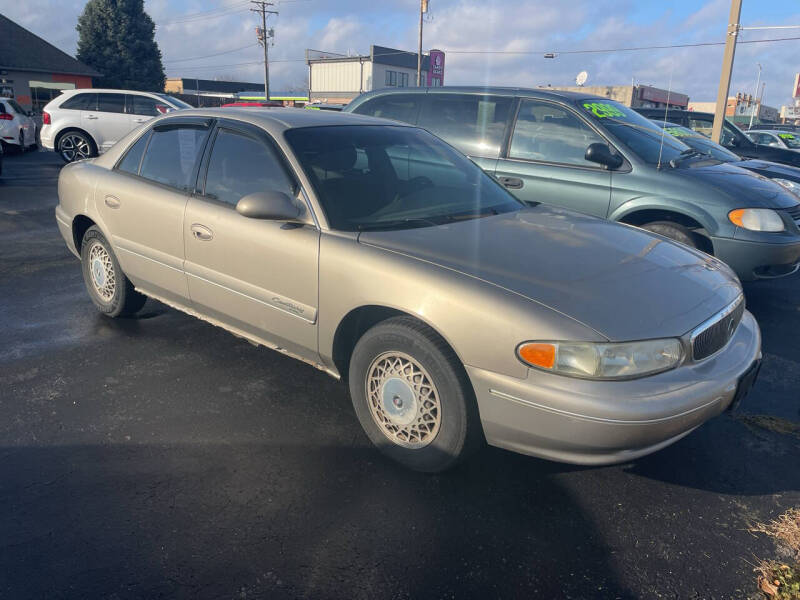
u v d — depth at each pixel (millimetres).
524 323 2449
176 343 4352
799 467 3049
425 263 2764
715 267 3184
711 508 2717
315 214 3150
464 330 2551
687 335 2537
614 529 2566
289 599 2170
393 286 2758
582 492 2801
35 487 2727
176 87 75688
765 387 3943
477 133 6004
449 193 3621
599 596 2221
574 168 5473
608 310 2494
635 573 2330
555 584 2268
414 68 57688
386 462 2990
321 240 3068
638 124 5719
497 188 3938
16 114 17141
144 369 3934
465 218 3359
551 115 5652
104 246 4496
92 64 47969
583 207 5414
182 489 2746
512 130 5816
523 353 2441
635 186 5180
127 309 4629
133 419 3326
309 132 3527
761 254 4859
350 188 3314
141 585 2211
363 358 2957
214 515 2584
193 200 3719
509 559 2383
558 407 2391
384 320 2871
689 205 5004
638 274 2807
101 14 47875
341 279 2953
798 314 5422
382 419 2996
